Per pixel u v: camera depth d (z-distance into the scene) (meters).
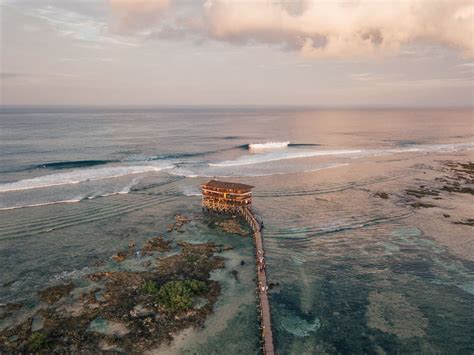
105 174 69.69
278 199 57.78
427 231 45.41
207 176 71.00
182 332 26.00
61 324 26.50
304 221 48.50
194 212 51.25
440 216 50.66
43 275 33.44
